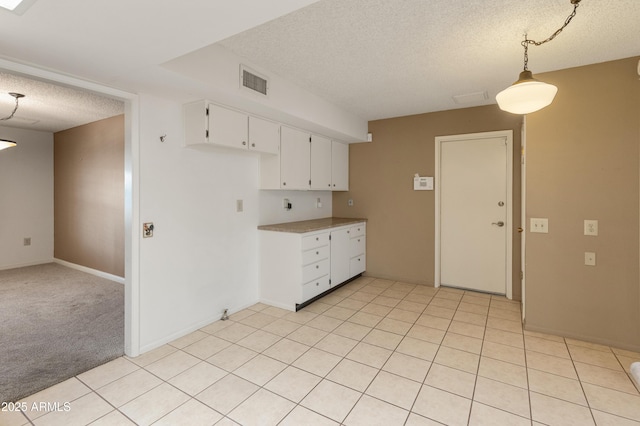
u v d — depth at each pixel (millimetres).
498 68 2766
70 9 1347
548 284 2852
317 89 3311
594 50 2416
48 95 3311
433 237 4250
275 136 3406
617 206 2592
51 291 4035
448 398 1981
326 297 3852
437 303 3654
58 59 1872
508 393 2029
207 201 3068
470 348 2613
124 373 2252
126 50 1762
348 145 4883
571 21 2033
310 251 3514
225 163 3252
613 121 2582
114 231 4406
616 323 2625
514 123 3742
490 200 3953
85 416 1821
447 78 3002
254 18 1453
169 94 2525
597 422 1773
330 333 2889
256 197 3646
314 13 1943
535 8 1902
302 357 2471
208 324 3082
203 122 2664
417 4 1859
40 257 5410
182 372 2266
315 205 4699
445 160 4211
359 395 2010
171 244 2752
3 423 1768
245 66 2590
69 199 5156
